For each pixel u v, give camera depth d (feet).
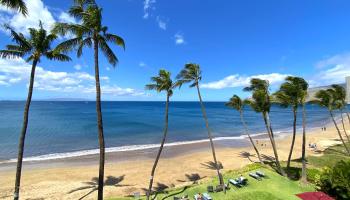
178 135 202.90
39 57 51.16
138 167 104.58
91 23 45.65
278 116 446.19
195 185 75.61
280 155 126.31
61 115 369.50
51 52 52.65
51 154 127.03
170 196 66.69
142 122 291.79
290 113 534.78
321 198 53.52
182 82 72.43
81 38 47.73
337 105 112.78
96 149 140.97
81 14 46.06
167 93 69.05
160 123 285.64
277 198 59.16
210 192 67.77
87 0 46.60
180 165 108.37
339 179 54.75
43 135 182.29
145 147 148.66
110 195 71.72
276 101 83.05
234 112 544.62
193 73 77.61
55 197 69.97
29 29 49.85
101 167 47.34
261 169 86.33
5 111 446.60
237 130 243.81
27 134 184.03
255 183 73.10
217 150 142.41
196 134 210.18
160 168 103.55
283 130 248.52
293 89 76.89
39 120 289.12
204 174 95.25
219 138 190.29
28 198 69.31
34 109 532.32
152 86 66.13
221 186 69.26
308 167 92.27
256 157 123.03
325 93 107.45
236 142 171.63
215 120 343.87
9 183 81.87
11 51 48.67
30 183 82.23
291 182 73.20
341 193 53.52
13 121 271.49
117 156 124.88
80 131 206.08
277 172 86.02
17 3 31.96
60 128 221.25
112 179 88.53
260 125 290.76
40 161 112.98
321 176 61.82
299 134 211.20
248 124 300.20
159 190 76.07
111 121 297.33
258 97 84.94
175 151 138.62
